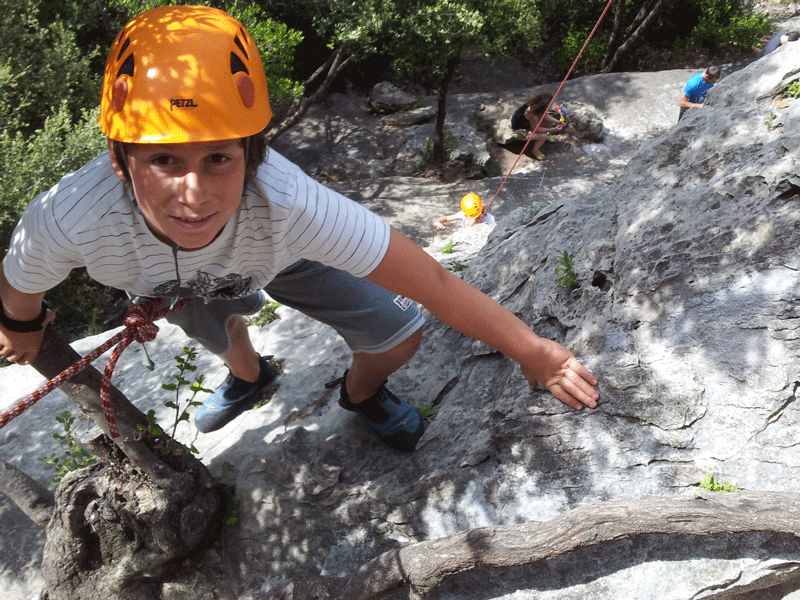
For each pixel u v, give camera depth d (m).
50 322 2.48
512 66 19.44
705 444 2.55
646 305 2.97
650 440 2.62
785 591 2.39
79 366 2.22
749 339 2.67
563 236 3.71
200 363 4.31
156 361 4.45
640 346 2.86
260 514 3.08
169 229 1.74
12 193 8.18
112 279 2.12
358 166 15.41
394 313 2.72
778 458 2.44
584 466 2.65
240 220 1.96
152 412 2.72
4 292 2.17
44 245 1.89
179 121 1.58
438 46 12.51
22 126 10.09
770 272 2.78
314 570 2.86
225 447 3.45
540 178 14.52
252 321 4.55
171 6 1.76
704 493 2.30
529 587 2.43
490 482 2.78
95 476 2.85
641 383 2.71
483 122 16.38
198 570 2.93
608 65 19.33
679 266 2.98
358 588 2.53
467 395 3.32
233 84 1.66
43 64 10.44
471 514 2.74
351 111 17.05
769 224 2.87
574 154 15.67
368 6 11.92
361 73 18.00
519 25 12.90
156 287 2.18
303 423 3.51
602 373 2.77
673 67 19.64
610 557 2.40
